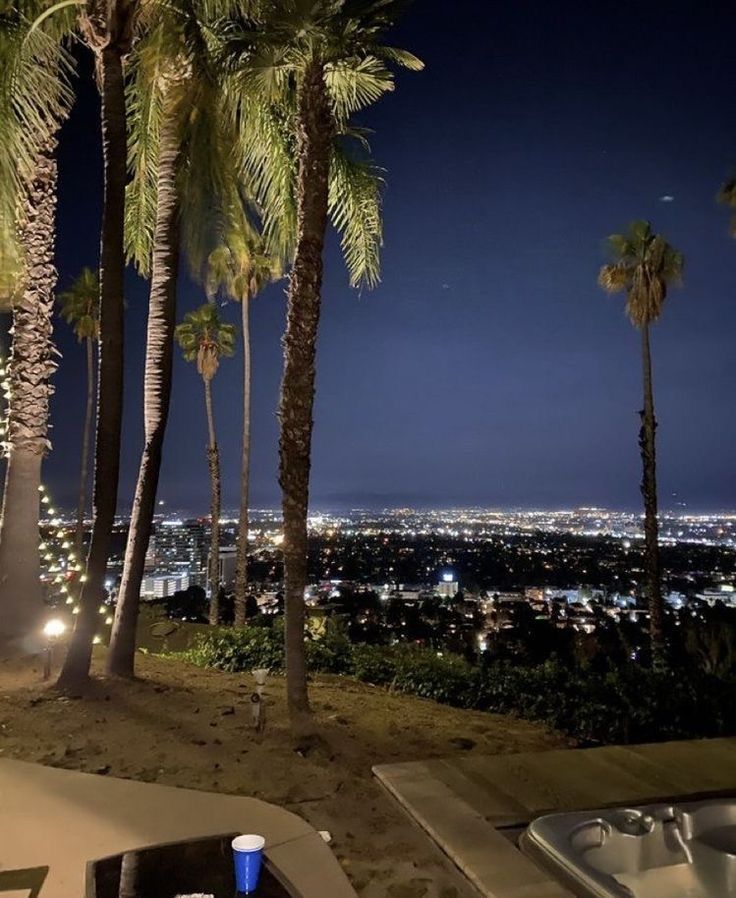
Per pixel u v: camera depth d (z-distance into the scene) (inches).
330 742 241.1
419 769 211.5
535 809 185.3
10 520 347.6
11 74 276.7
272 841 165.0
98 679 294.5
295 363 248.8
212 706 274.5
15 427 351.6
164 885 141.2
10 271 317.7
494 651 382.6
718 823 179.9
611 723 270.4
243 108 326.3
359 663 377.1
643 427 740.0
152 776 206.4
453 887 151.3
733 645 318.7
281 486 249.4
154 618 567.8
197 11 314.5
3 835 164.9
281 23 245.6
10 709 258.4
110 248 289.9
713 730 260.2
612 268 773.9
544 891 145.3
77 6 309.9
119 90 294.4
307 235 250.2
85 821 172.9
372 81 292.2
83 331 1083.3
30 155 294.0
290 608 247.0
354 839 172.7
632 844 170.7
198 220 330.0
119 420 293.6
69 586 409.1
